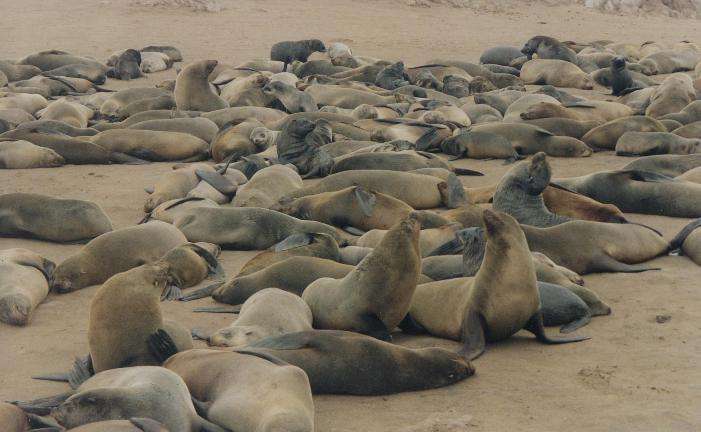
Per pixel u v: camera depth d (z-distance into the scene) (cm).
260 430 713
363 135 2150
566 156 2055
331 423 839
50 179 1905
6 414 773
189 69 2531
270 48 3966
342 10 4941
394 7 5097
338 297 1053
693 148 1984
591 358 996
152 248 1320
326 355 896
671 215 1566
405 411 865
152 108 2559
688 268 1305
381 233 1340
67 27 4303
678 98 2484
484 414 854
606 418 839
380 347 909
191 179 1712
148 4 4766
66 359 1022
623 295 1199
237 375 809
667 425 822
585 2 5603
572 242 1298
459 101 2759
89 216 1480
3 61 3162
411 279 1032
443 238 1327
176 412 751
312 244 1253
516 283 1018
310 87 2705
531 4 5481
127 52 3344
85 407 740
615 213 1469
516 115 2480
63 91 2980
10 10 4728
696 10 5638
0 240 1490
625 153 2050
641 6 5566
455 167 1928
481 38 4419
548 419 841
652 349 1014
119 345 888
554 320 1107
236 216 1445
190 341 970
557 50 3534
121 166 2036
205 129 2184
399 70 3038
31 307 1156
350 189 1511
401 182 1622
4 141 2059
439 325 1077
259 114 2370
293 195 1620
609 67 3400
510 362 993
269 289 1090
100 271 1284
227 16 4681
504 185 1462
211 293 1216
